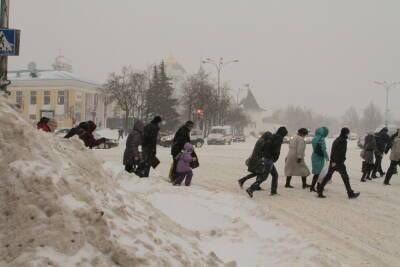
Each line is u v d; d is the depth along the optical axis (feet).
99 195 12.66
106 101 219.61
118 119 243.81
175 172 39.45
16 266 9.40
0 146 11.14
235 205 28.14
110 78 204.64
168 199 28.19
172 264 11.43
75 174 12.41
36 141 12.25
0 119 11.59
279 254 18.01
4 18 37.78
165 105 220.23
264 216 25.68
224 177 51.29
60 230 10.11
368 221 28.09
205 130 203.10
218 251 17.66
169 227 16.66
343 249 21.42
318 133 40.04
